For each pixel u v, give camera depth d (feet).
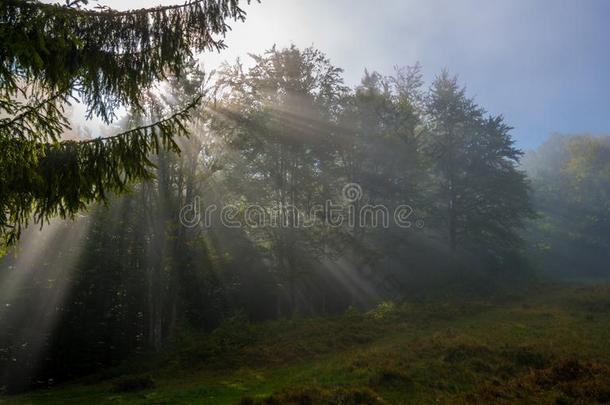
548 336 55.11
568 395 33.37
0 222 20.39
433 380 39.63
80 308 76.95
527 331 59.62
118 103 23.98
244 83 92.43
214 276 95.96
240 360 59.82
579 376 37.11
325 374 45.47
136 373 61.72
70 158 20.74
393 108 119.55
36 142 19.62
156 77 23.79
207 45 24.02
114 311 84.02
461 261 137.69
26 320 72.64
